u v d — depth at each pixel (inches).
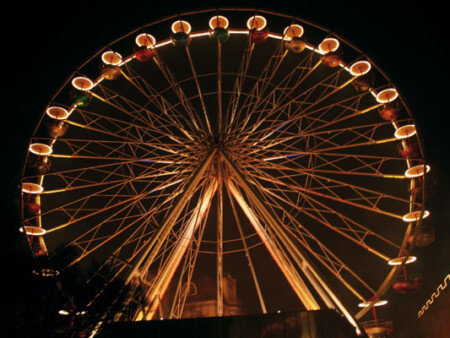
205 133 1010.1
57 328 600.7
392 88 988.6
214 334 616.4
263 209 844.6
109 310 638.5
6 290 569.0
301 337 613.0
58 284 622.2
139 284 745.6
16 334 566.3
